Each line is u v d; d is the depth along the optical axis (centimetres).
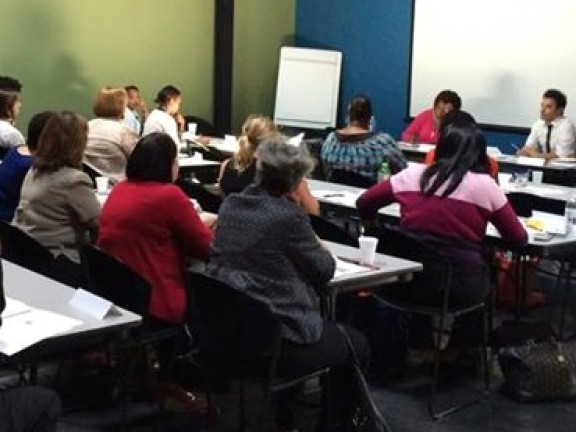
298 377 267
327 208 454
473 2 812
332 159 514
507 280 473
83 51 831
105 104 560
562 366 360
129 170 314
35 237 344
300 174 265
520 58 780
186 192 430
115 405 341
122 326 229
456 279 338
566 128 688
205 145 707
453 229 336
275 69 982
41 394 211
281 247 260
